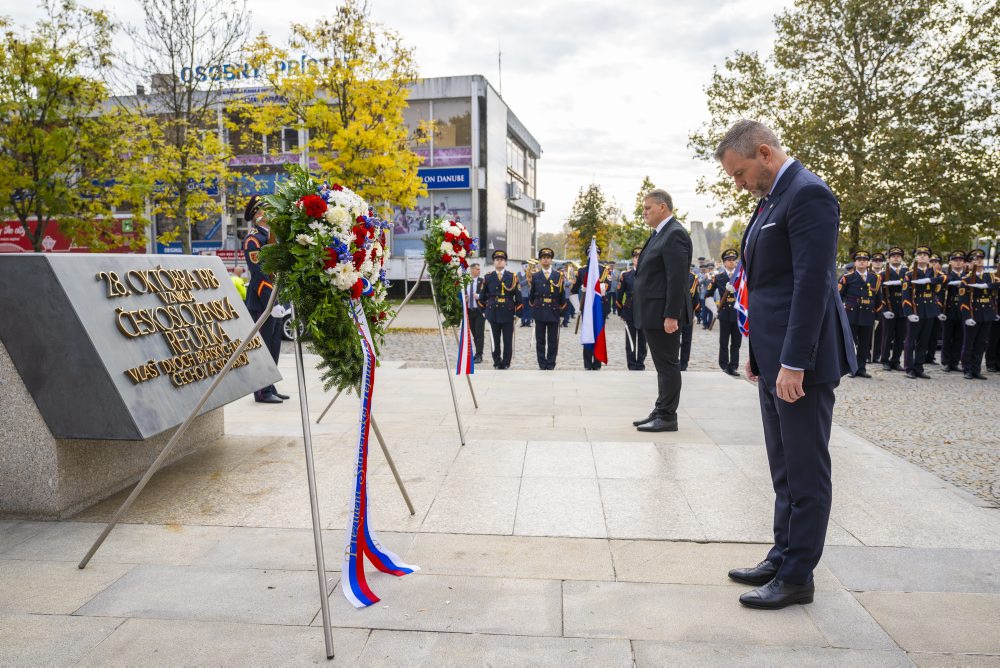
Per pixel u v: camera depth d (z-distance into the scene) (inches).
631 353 454.3
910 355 432.8
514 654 100.8
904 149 841.5
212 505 164.9
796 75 925.8
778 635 105.8
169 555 136.6
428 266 258.4
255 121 758.5
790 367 107.7
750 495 170.9
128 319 159.6
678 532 147.3
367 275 132.0
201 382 175.5
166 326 170.9
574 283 768.9
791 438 113.3
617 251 1841.8
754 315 121.0
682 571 128.6
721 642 103.9
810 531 112.7
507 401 297.9
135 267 168.4
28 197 751.7
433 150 1194.6
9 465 154.8
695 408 283.0
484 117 1190.3
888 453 215.8
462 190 1195.3
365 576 125.4
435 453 209.9
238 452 211.2
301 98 732.7
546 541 142.6
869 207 870.4
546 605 115.5
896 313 460.1
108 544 141.9
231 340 195.8
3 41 684.7
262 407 281.9
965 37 841.5
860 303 430.0
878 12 836.0
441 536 145.4
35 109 711.7
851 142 876.0
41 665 98.6
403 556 135.4
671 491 173.8
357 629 108.3
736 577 123.7
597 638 105.1
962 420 292.5
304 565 131.9
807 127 891.4
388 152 721.0
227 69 753.6
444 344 224.5
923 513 160.7
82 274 152.6
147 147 754.8
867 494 174.7
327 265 121.7
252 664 98.8
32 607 115.5
